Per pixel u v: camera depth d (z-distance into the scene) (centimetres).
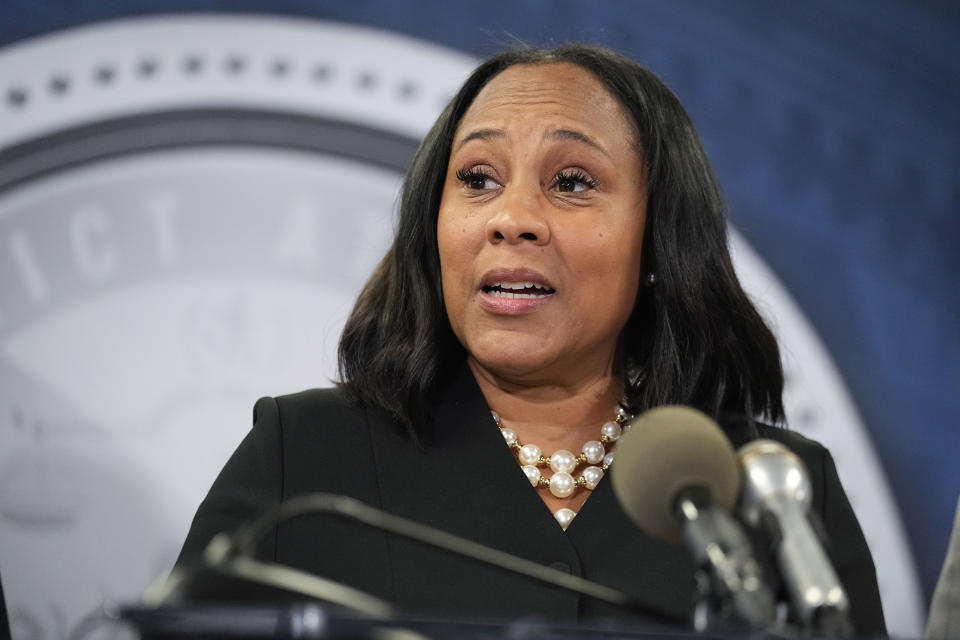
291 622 405
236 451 774
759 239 1191
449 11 1180
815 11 1223
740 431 826
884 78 1224
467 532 729
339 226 1141
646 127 818
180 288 1112
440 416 789
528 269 752
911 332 1199
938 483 1178
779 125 1207
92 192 1105
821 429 1170
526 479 752
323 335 1127
